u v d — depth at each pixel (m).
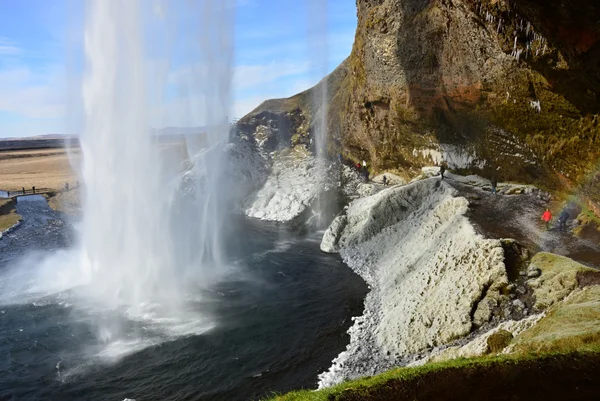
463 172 40.69
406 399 9.56
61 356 19.56
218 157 57.69
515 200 32.03
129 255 27.56
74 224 48.06
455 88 35.69
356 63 53.97
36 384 17.59
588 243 23.44
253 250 36.69
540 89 25.28
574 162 26.83
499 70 28.98
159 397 16.88
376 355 19.44
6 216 50.09
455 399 9.49
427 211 33.53
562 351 11.12
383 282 27.86
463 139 39.75
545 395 9.45
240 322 23.06
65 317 23.27
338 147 64.06
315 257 34.75
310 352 20.06
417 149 46.19
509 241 21.97
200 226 42.41
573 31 18.30
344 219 38.50
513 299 18.84
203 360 19.38
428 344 18.83
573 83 21.59
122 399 16.75
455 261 23.09
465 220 26.72
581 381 9.84
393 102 44.50
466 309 19.22
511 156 34.75
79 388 17.38
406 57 40.41
